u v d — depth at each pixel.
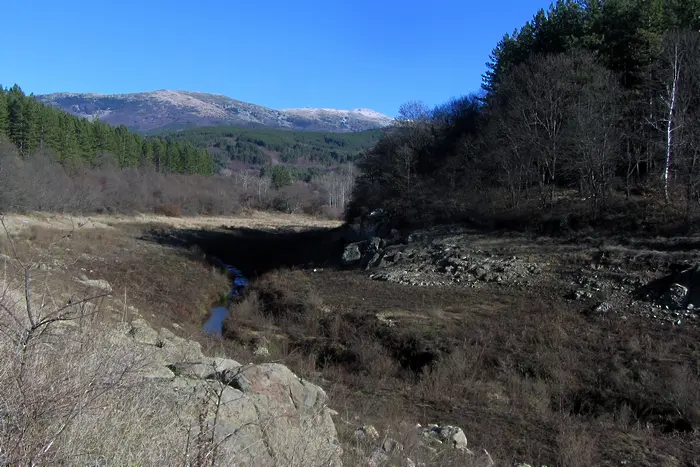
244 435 4.95
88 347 4.98
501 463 9.45
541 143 33.66
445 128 47.41
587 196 31.31
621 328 16.95
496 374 15.07
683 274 19.22
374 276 27.94
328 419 7.43
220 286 30.89
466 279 25.16
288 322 21.36
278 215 101.12
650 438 11.30
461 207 36.28
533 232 30.00
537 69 37.00
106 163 77.94
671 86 30.98
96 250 31.19
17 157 39.00
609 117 31.30
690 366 13.96
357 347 17.69
